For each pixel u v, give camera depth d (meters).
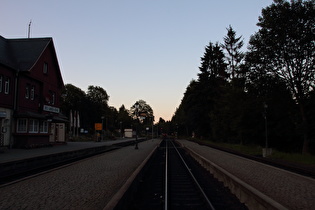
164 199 8.45
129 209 7.74
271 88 25.94
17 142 25.08
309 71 23.77
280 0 23.92
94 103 86.88
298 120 27.27
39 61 29.23
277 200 7.59
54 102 33.81
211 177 13.52
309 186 9.45
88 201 7.41
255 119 31.80
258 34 25.48
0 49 26.62
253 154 24.05
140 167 13.70
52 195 8.09
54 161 19.31
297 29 23.45
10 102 24.75
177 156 26.94
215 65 53.59
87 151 26.62
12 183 9.77
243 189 8.22
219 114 43.97
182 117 84.12
